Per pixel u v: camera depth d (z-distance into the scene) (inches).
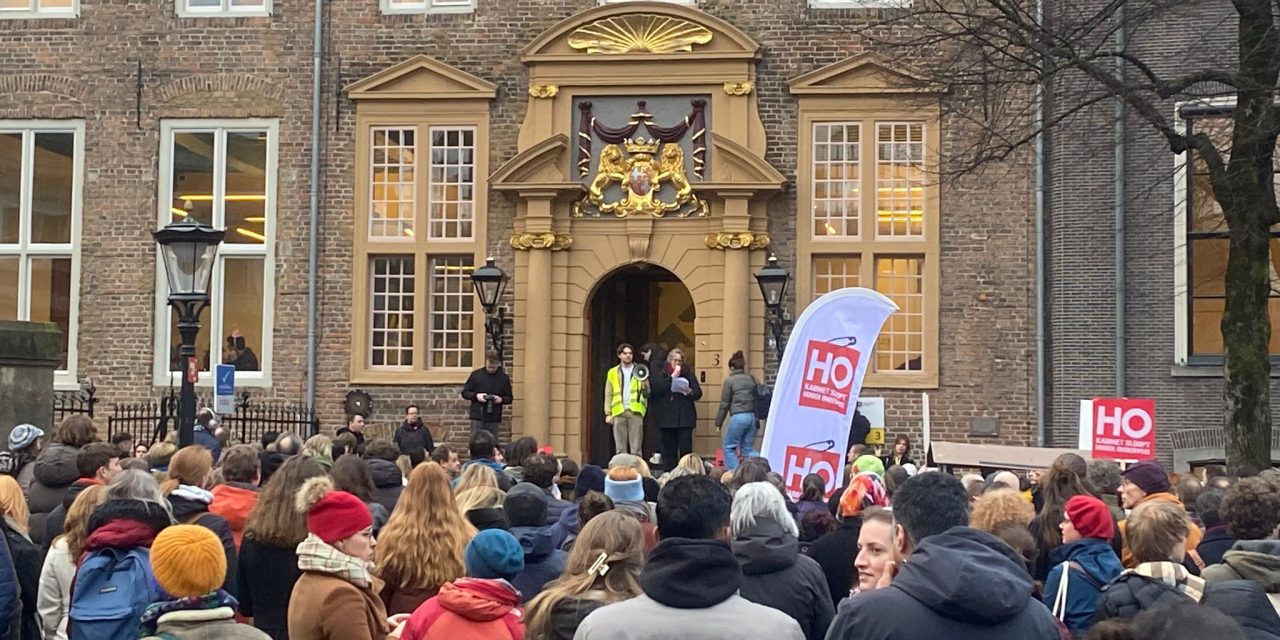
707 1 943.7
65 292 981.2
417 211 957.2
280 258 963.3
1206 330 878.4
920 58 834.8
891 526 268.8
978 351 912.3
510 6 957.8
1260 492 299.7
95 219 976.3
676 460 906.7
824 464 545.6
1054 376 896.9
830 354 548.1
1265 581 269.3
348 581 269.9
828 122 932.6
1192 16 864.3
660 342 1005.2
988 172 913.5
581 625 220.5
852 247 927.0
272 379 959.0
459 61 959.6
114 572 288.4
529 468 399.9
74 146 981.8
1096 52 723.4
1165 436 876.0
